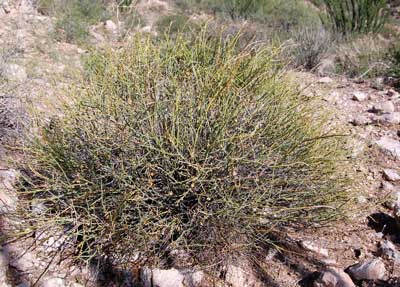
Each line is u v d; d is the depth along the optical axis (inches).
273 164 100.3
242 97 103.5
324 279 93.7
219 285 93.6
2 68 153.2
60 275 93.7
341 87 198.7
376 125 162.1
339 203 105.7
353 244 106.0
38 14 252.1
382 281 95.5
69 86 120.9
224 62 111.1
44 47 204.5
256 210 97.3
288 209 95.7
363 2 295.3
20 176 110.6
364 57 227.3
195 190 96.7
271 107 105.3
